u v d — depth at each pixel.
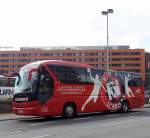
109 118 23.67
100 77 27.19
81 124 19.62
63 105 23.52
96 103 26.52
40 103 21.94
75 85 24.58
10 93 29.41
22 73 22.52
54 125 19.16
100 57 167.12
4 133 15.63
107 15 46.16
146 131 16.14
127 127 17.91
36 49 171.25
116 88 28.91
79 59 166.88
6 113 27.39
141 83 32.12
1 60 174.75
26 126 18.73
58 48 171.25
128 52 168.75
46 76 22.42
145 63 169.00
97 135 14.68
